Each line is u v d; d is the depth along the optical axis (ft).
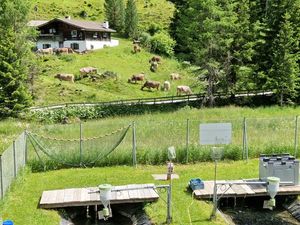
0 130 104.58
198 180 60.59
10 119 134.82
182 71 239.50
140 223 51.65
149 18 379.55
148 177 67.00
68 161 73.72
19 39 151.02
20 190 61.16
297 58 148.97
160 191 58.95
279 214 55.88
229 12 152.25
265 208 56.08
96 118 145.89
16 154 64.18
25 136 72.69
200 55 151.43
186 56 164.35
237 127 92.68
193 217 51.26
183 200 56.34
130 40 321.11
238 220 53.57
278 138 83.51
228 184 53.52
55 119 141.79
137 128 90.84
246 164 73.87
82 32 272.31
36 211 53.47
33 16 350.64
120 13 345.31
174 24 290.56
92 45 278.26
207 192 57.57
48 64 213.87
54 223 50.78
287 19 148.15
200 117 119.75
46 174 70.08
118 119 121.29
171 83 215.92
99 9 394.32
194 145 76.84
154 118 119.34
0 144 87.97
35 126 110.11
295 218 54.34
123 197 55.62
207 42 151.02
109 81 198.29
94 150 75.05
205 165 73.82
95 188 59.98
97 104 153.28
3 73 139.23
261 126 94.17
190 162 75.41
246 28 154.40
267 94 163.53
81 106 149.28
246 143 77.05
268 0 164.66
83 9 386.11
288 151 78.33
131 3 331.16
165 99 164.55
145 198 55.67
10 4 157.69
